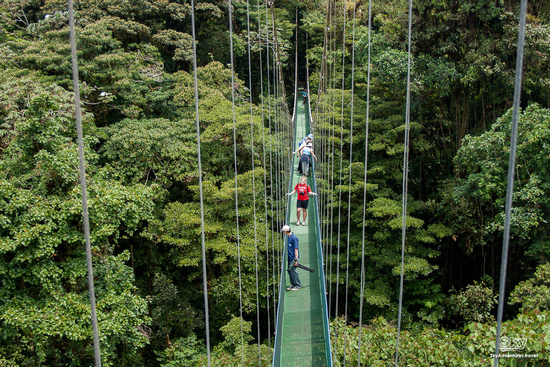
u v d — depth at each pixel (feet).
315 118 65.36
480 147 37.45
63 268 33.71
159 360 42.29
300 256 31.12
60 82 47.83
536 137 33.14
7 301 31.01
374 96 59.82
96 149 51.98
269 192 55.93
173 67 72.69
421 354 24.26
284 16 102.32
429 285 49.96
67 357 34.81
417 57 46.57
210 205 47.32
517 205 37.37
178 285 51.80
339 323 29.12
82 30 54.03
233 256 42.63
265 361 33.22
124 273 36.22
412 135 54.13
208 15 76.18
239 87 64.95
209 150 51.83
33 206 31.68
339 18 82.17
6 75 47.57
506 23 41.63
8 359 30.86
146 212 37.47
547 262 33.60
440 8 45.47
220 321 48.32
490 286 48.44
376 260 50.98
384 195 53.62
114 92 54.70
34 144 35.63
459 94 48.75
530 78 42.63
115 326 32.45
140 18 68.33
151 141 47.06
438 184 57.47
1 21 65.41
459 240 51.44
